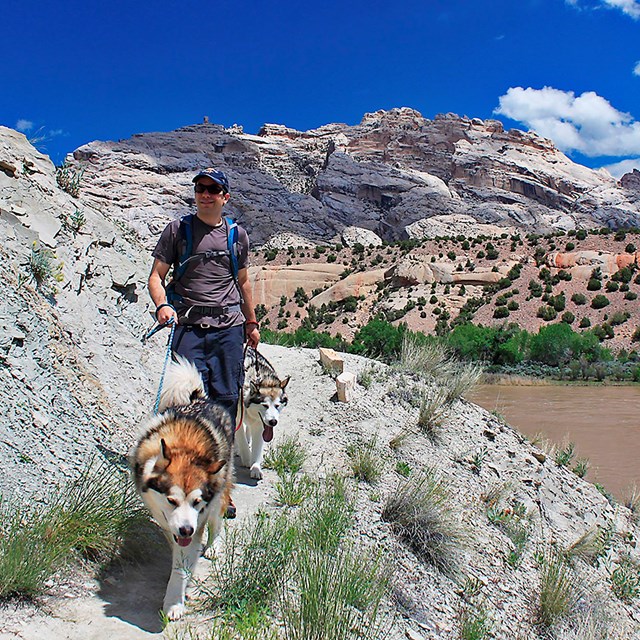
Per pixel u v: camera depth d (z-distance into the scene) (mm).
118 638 3004
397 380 8930
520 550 6016
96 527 3682
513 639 4684
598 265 86312
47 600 3172
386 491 5852
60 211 7195
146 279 8148
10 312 5121
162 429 3518
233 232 4590
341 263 119250
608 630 5449
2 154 6949
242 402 5312
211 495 3221
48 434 4520
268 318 106062
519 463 8047
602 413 26719
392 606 4160
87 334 6406
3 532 3389
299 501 5109
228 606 3402
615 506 8891
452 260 99812
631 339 66812
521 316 78625
